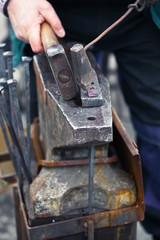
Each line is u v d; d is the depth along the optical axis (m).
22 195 1.12
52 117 0.97
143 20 1.32
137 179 0.99
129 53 1.43
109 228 1.04
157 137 1.53
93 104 0.90
